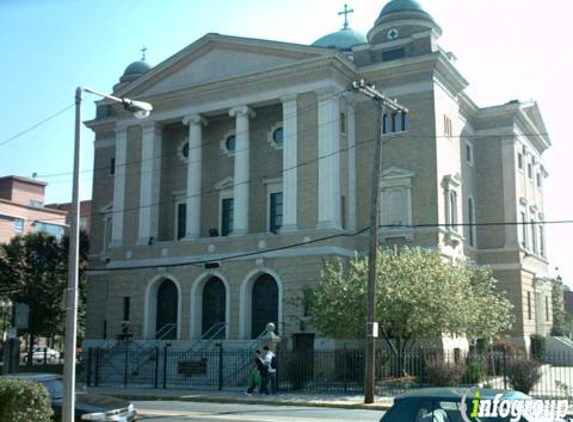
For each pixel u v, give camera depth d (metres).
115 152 51.78
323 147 39.75
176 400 30.22
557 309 68.50
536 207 54.81
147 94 47.03
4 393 14.49
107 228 52.91
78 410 15.71
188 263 43.09
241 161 42.94
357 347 38.16
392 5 45.19
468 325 32.56
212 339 40.72
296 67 40.97
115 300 45.88
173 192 47.28
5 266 54.28
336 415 22.41
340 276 33.38
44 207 97.50
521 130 51.81
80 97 18.33
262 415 22.41
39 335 56.03
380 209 41.28
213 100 44.53
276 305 40.50
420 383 31.06
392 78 42.16
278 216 43.06
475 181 48.75
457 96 45.59
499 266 47.62
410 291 30.94
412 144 41.12
